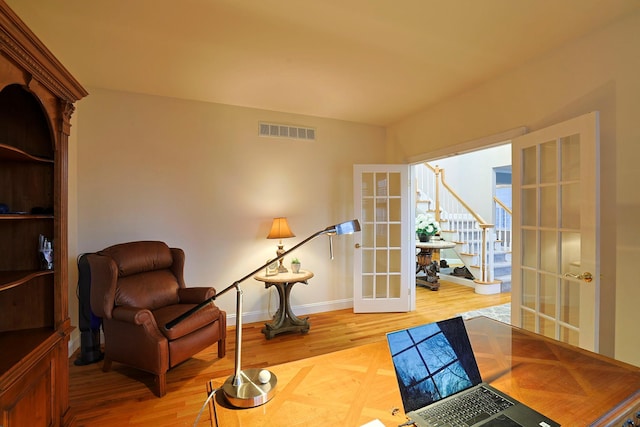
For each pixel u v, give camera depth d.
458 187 7.07
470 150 3.13
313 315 3.84
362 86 3.00
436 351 1.11
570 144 2.18
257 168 3.61
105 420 1.87
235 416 0.99
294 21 2.00
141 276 2.67
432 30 2.10
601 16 1.93
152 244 2.83
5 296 1.66
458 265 6.20
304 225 3.86
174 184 3.24
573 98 2.21
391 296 4.04
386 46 2.30
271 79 2.84
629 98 1.91
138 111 3.11
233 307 3.50
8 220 1.69
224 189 3.45
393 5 1.84
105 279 2.35
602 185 2.04
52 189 1.72
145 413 1.94
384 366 1.33
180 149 3.27
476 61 2.52
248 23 2.01
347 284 4.13
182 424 1.83
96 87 2.96
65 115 1.72
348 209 4.11
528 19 1.97
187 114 3.30
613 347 1.97
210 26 2.04
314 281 3.94
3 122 1.69
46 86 1.54
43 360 1.52
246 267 3.55
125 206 3.06
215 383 1.20
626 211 1.92
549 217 2.29
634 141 1.89
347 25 2.04
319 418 0.98
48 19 1.95
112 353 2.38
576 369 1.24
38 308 1.70
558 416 0.94
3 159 1.64
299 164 3.82
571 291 2.19
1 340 1.52
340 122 4.06
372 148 4.26
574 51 2.21
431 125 3.57
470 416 0.95
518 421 0.92
